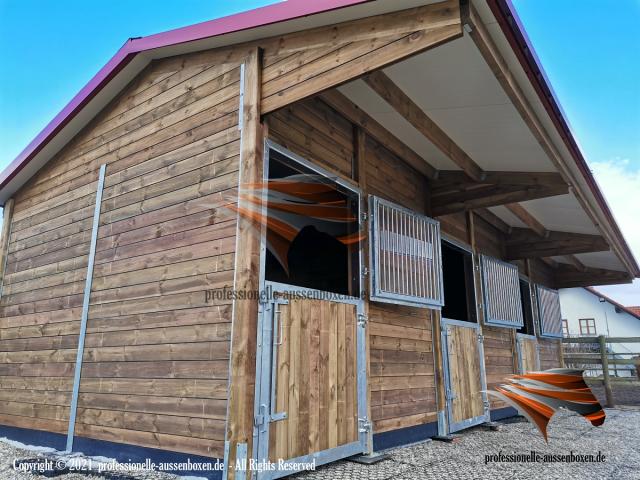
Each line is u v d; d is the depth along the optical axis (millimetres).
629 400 9203
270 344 2795
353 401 3383
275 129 3156
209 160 3213
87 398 3537
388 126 4160
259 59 3131
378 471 3076
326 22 2803
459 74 3010
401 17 2527
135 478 2834
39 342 4211
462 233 5672
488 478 3012
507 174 4613
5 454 3721
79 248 4094
